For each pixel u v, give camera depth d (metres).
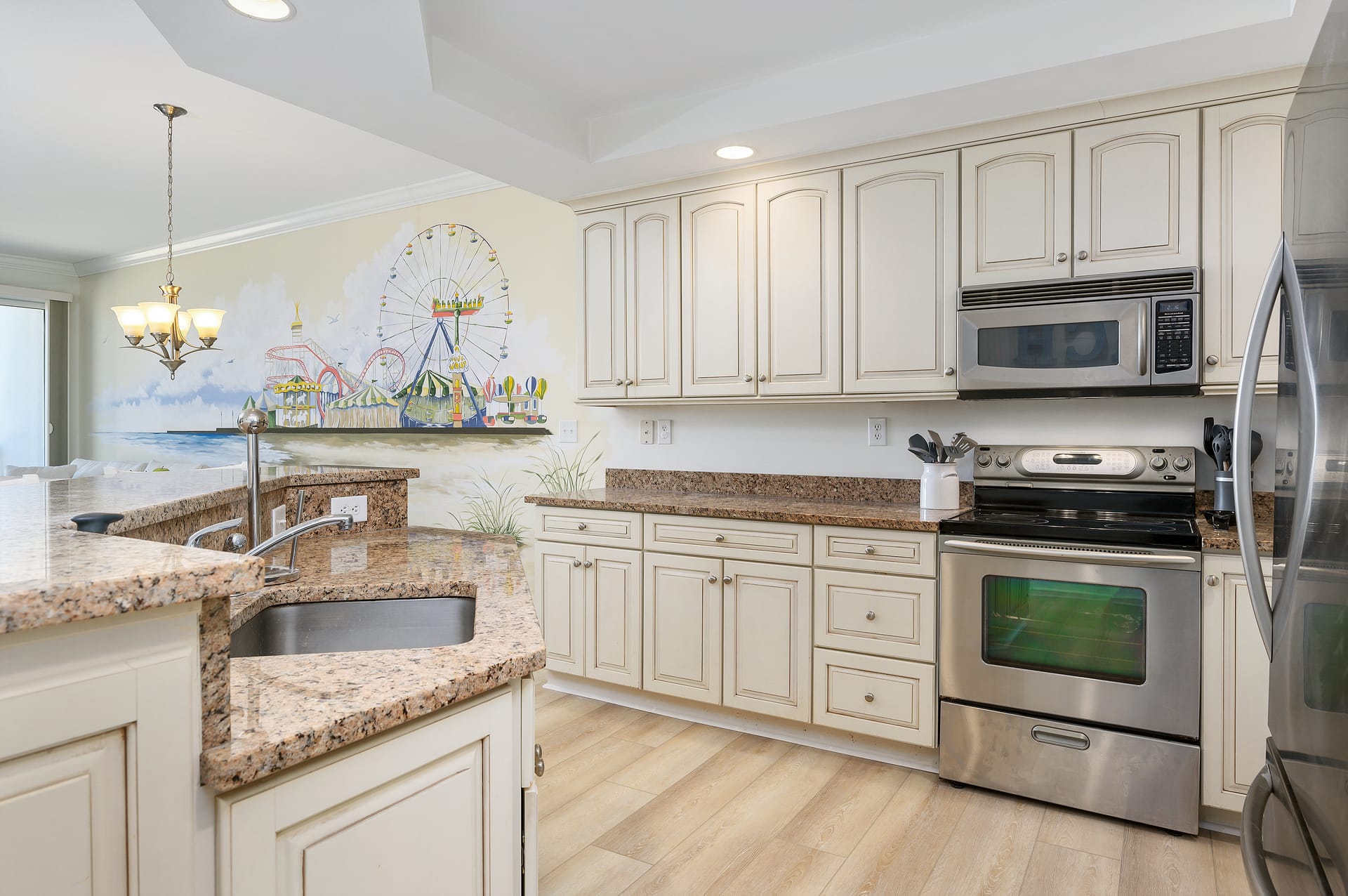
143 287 6.05
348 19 1.93
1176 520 2.47
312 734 0.81
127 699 0.71
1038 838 2.18
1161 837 2.18
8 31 2.67
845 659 2.67
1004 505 2.78
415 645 1.58
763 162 3.00
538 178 3.21
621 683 3.16
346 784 0.87
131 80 3.05
